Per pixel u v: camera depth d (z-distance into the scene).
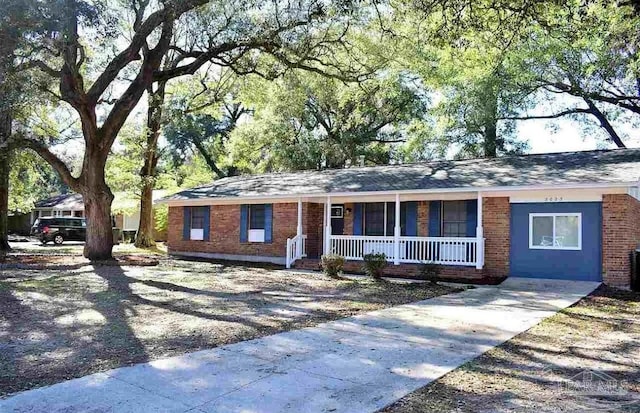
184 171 38.22
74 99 16.75
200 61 18.59
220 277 15.16
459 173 17.20
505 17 11.18
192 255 23.09
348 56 19.41
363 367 5.86
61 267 16.14
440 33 11.59
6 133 17.97
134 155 27.77
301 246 19.02
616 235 13.70
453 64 20.61
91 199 18.28
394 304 10.65
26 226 46.47
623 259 13.55
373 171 20.56
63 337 7.18
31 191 39.50
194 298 10.98
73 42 13.72
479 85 26.89
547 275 14.82
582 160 15.95
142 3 17.69
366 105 33.16
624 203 13.66
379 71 23.05
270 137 35.19
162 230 37.16
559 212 14.70
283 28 16.81
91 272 15.33
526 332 8.00
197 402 4.61
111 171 27.39
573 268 14.45
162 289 12.23
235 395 4.81
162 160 44.59
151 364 5.82
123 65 17.23
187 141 44.97
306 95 28.98
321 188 18.69
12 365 5.74
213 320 8.59
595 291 12.65
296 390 5.00
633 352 6.80
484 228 15.79
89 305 9.84
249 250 21.11
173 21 16.61
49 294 11.00
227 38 18.20
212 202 22.30
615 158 15.50
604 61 23.47
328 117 36.31
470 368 5.91
